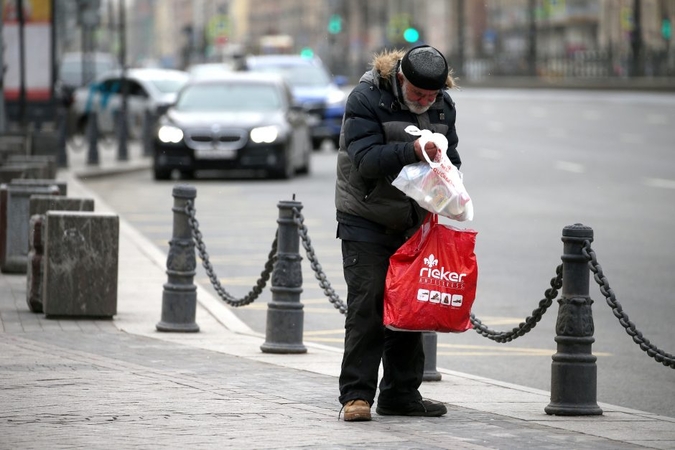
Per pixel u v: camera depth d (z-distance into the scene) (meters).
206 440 13.72
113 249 24.02
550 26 189.00
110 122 87.38
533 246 36.25
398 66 15.16
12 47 69.56
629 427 15.40
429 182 14.77
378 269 15.30
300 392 17.16
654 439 14.62
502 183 54.47
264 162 56.19
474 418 15.83
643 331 24.41
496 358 22.02
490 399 17.47
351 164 15.28
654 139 77.31
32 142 60.31
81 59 110.50
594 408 16.22
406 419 15.63
